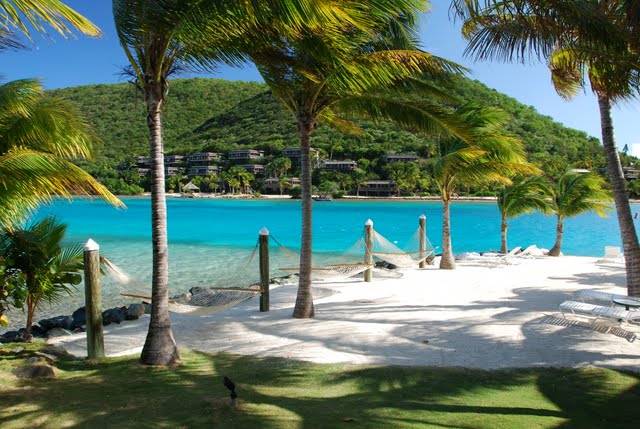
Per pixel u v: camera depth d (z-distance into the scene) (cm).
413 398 412
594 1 563
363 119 809
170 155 11762
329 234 2539
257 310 847
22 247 595
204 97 15412
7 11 325
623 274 1202
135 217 3709
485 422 349
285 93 735
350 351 582
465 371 497
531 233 2786
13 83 560
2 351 564
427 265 1409
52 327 768
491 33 604
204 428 335
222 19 444
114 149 10481
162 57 498
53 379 475
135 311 809
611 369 498
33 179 471
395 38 737
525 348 582
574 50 598
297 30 475
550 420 356
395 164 9288
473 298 920
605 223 3538
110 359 562
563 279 1135
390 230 2853
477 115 1167
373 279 1169
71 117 609
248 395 418
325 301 914
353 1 494
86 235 2341
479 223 3497
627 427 344
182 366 526
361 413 367
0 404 391
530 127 10812
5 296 561
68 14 337
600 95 777
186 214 4278
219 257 1650
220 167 11094
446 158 1148
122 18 466
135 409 377
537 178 1579
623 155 9688
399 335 652
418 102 717
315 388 445
